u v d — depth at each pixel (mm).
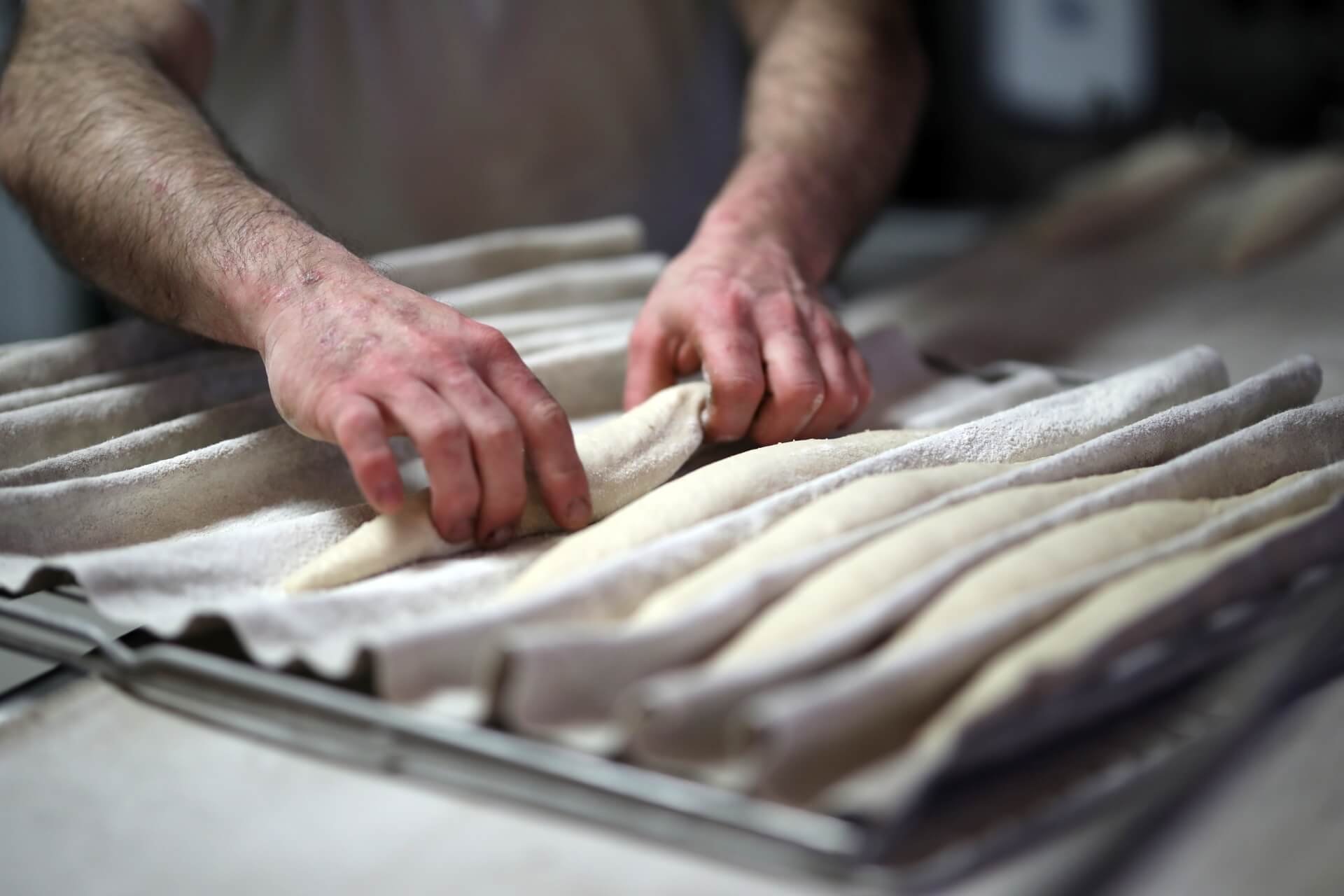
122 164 744
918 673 397
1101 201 1431
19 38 900
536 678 395
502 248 955
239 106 1195
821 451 611
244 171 770
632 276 946
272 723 470
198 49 997
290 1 1147
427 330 589
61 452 675
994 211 1922
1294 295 1188
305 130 1191
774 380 684
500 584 538
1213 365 737
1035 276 1318
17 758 473
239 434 686
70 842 426
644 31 1293
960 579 463
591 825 425
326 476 656
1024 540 494
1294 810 426
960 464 582
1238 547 489
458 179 1247
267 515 632
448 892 398
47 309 1716
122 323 787
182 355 785
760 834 364
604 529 540
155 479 607
